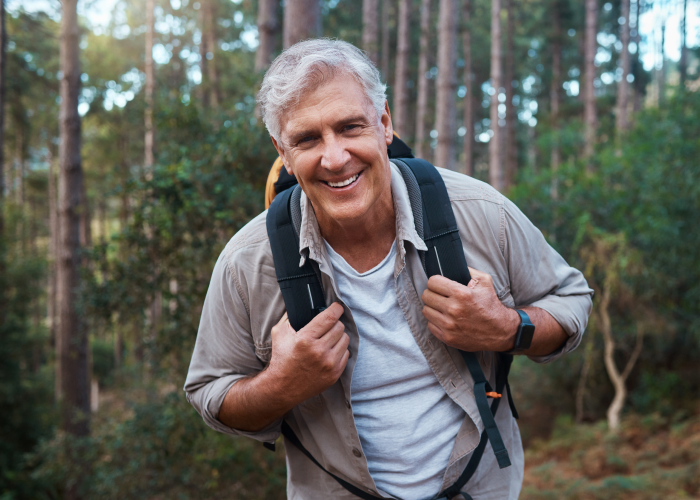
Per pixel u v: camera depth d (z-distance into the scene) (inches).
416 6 731.4
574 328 41.9
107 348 774.5
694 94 277.4
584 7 872.9
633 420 277.3
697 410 271.9
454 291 37.4
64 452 227.9
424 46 596.7
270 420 40.9
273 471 182.2
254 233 42.6
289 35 199.3
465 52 813.9
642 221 269.6
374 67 37.5
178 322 174.6
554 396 335.3
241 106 195.3
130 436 187.6
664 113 317.7
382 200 39.6
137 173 180.7
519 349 39.0
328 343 37.3
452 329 37.9
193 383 44.6
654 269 263.9
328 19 473.1
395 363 41.7
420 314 41.0
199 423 178.9
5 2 409.1
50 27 529.7
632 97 927.7
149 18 545.6
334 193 36.5
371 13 490.0
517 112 1061.1
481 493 44.6
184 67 788.6
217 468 180.7
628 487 205.0
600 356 314.7
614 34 961.5
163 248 173.5
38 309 525.7
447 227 40.4
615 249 275.1
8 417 358.9
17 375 385.4
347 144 35.4
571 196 306.0
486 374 43.8
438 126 353.7
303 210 40.4
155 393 206.5
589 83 613.3
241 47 757.3
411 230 39.9
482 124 1128.8
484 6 858.8
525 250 42.4
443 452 43.1
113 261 178.2
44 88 574.9
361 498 43.6
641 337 286.4
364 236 40.7
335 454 43.0
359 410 42.7
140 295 174.2
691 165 251.3
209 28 687.7
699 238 254.8
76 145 330.0
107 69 592.7
